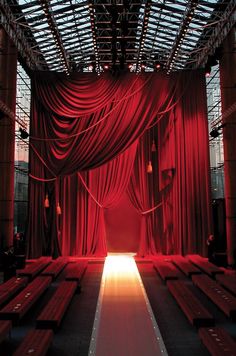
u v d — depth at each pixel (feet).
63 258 54.75
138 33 55.42
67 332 26.17
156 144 60.59
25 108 64.18
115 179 59.52
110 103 59.11
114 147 58.44
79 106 58.59
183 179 59.11
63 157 58.44
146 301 31.42
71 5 48.75
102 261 55.52
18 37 53.88
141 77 59.67
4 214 51.01
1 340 21.59
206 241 57.77
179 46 53.21
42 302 34.30
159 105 59.11
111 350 20.94
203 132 59.62
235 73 51.72
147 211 59.72
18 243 54.08
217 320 28.89
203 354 22.39
